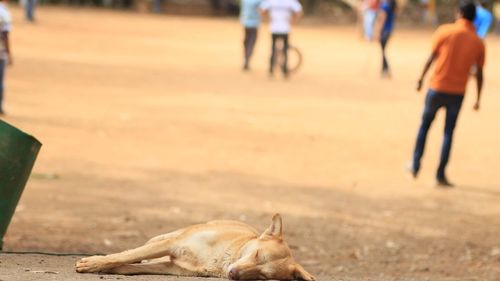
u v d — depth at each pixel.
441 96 13.55
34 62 26.25
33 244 9.09
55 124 17.02
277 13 26.17
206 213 11.35
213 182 13.33
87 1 52.94
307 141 17.08
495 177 14.79
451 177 14.66
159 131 17.12
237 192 12.77
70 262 7.05
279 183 13.56
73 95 20.80
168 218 10.95
